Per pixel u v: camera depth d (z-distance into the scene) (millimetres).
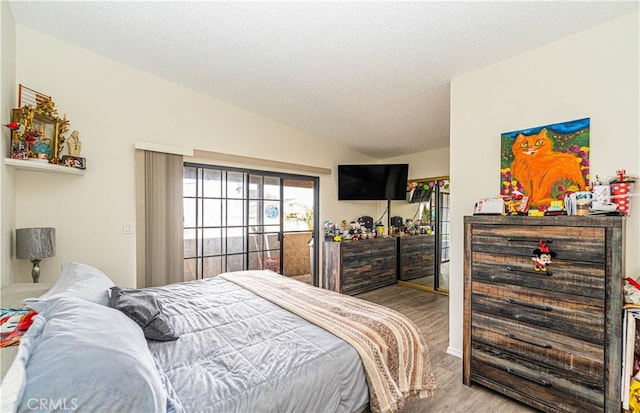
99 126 2598
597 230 1505
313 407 1151
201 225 3434
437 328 3176
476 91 2406
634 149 1673
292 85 2896
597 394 1490
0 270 1795
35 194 2303
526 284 1774
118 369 832
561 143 1924
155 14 1957
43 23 2164
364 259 4645
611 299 1454
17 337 979
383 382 1383
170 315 1748
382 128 4031
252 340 1433
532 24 1807
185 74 2836
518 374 1797
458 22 1817
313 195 4613
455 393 1979
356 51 2213
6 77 1925
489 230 1962
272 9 1803
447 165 4766
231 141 3500
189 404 965
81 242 2504
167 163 2975
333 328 1553
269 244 4086
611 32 1751
